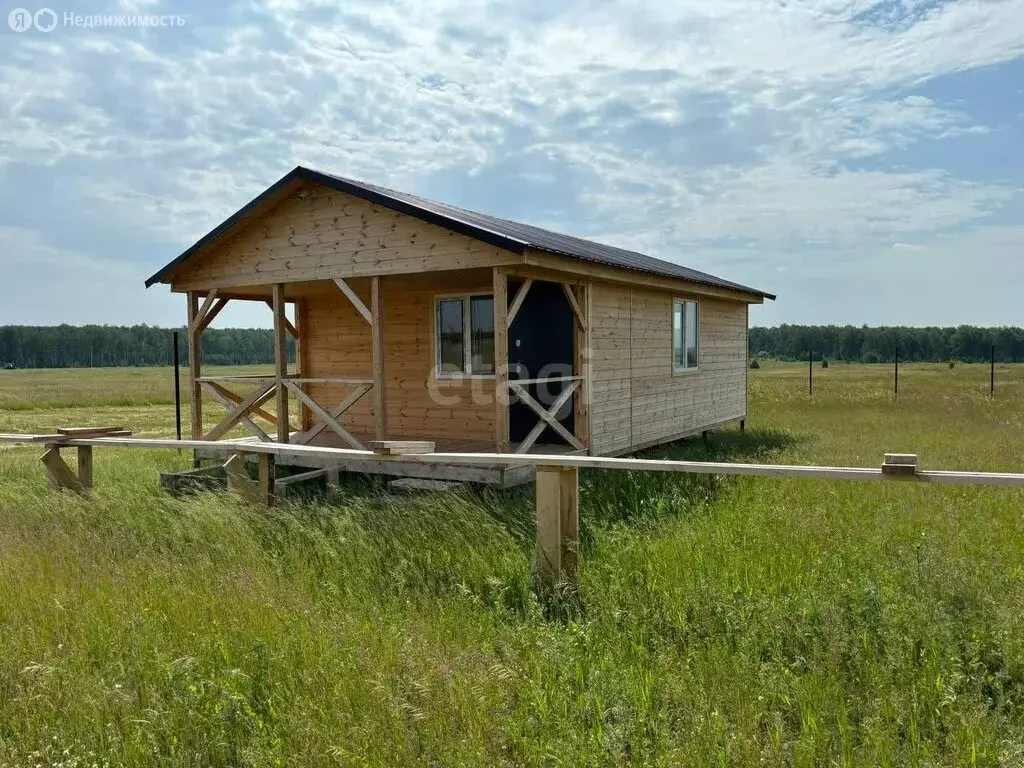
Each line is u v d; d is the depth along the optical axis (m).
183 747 3.12
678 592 4.49
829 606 4.04
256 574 5.02
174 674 3.49
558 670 3.63
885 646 3.71
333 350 11.95
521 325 10.55
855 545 5.36
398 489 8.62
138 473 9.98
